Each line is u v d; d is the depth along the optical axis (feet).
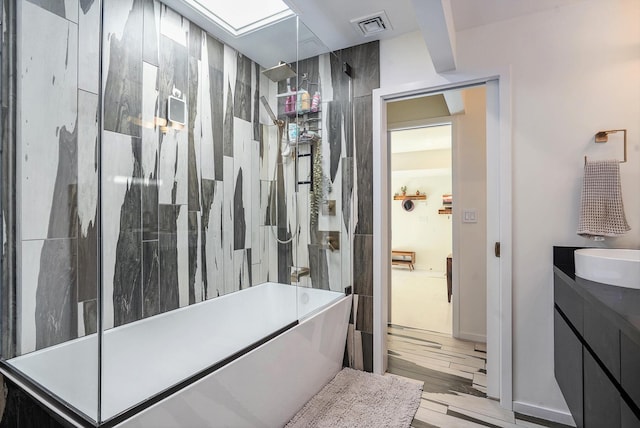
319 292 8.48
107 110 5.76
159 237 6.72
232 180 8.54
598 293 4.11
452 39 6.23
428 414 6.34
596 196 5.72
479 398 6.92
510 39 6.50
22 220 4.67
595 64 5.94
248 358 4.89
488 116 6.91
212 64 7.88
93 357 3.88
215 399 4.40
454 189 10.46
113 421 3.42
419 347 9.64
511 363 6.48
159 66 6.68
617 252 5.49
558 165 6.18
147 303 6.45
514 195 6.50
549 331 6.24
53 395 4.00
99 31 5.24
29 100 4.71
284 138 9.27
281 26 7.54
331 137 8.54
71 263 4.46
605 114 5.88
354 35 7.65
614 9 5.82
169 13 6.86
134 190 6.24
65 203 4.74
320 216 8.65
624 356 3.14
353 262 8.24
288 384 5.88
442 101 10.57
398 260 24.13
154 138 6.61
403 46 7.61
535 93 6.33
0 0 4.52
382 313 7.98
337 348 7.73
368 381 7.52
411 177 24.86
